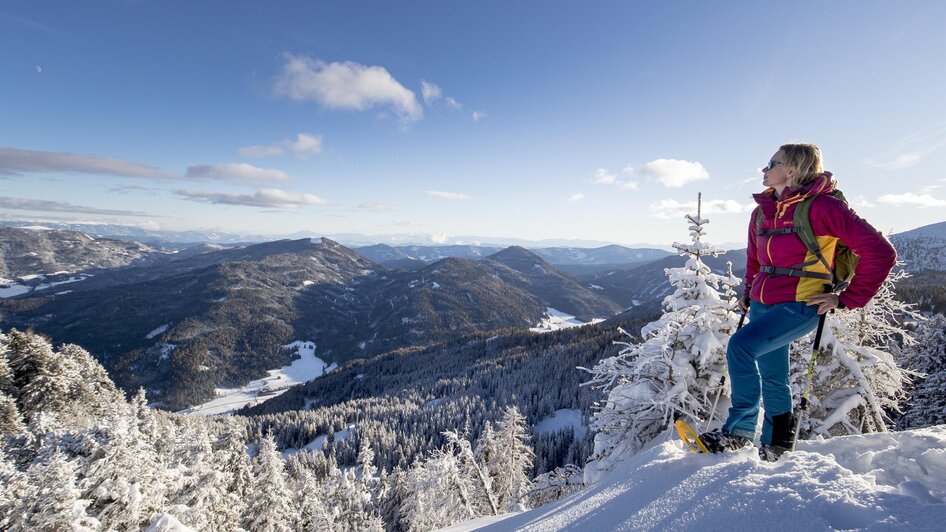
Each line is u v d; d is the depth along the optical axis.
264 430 87.75
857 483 1.77
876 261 2.26
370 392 145.75
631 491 2.62
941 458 1.82
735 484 2.06
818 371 8.01
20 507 11.46
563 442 63.75
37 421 20.50
